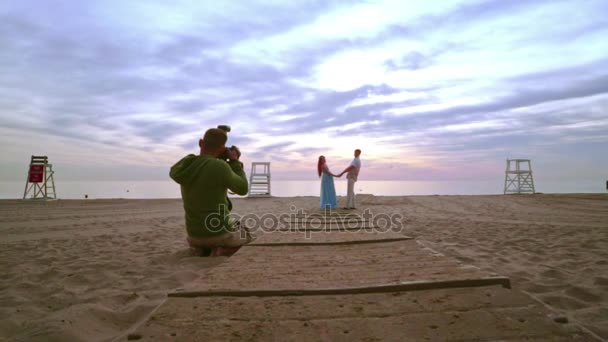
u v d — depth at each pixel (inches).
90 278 121.7
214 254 150.3
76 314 80.4
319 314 62.5
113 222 314.0
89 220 330.6
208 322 59.2
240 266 99.6
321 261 105.8
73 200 628.4
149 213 402.3
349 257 111.2
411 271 87.4
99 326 78.5
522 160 799.7
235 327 57.4
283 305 66.7
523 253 161.5
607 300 97.1
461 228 249.9
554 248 172.2
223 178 146.6
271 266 99.3
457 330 55.2
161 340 53.1
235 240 154.0
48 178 636.7
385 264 98.2
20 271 134.5
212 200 148.6
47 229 266.5
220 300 69.4
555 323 57.2
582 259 147.3
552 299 96.7
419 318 59.8
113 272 130.9
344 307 65.4
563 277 119.6
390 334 54.6
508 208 428.1
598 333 74.5
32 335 69.7
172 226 286.7
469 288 73.5
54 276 126.1
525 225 265.9
